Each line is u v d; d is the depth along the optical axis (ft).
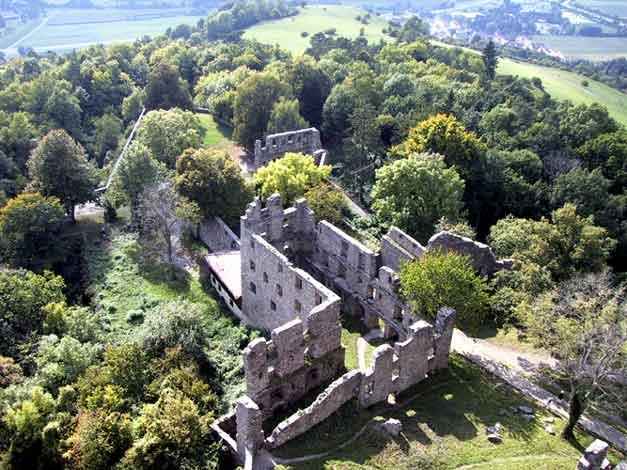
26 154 402.31
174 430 160.97
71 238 320.50
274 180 291.17
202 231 308.60
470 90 466.70
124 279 276.82
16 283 232.94
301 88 468.34
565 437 159.02
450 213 283.79
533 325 186.39
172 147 371.35
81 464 161.79
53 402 179.11
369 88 449.48
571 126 417.49
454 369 189.16
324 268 245.65
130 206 326.65
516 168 367.86
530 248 252.62
